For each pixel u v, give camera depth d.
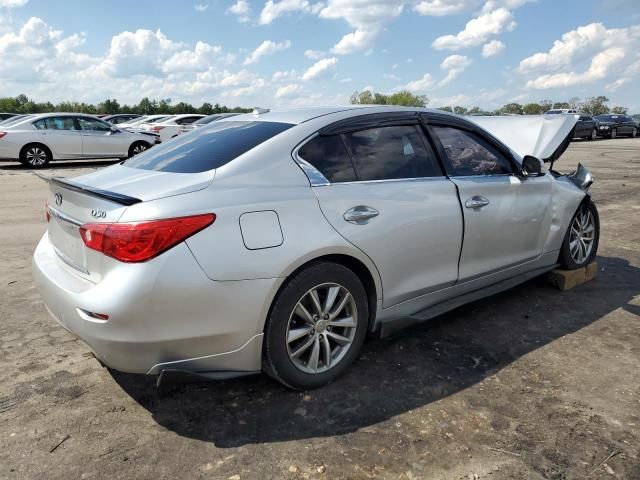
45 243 3.31
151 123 21.66
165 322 2.46
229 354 2.66
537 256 4.31
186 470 2.37
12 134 14.45
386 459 2.44
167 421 2.74
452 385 3.07
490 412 2.80
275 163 2.89
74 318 2.58
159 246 2.42
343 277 2.97
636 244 6.21
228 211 2.58
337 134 3.16
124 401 2.92
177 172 2.86
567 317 4.04
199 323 2.52
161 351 2.49
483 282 3.89
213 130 3.46
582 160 16.42
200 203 2.56
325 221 2.87
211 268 2.50
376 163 3.24
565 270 4.68
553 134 4.96
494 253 3.87
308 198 2.85
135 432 2.64
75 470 2.37
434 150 3.57
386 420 2.73
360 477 2.32
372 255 3.07
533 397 2.94
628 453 2.46
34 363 3.32
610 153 19.30
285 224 2.73
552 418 2.74
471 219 3.60
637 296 4.48
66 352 3.48
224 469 2.38
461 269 3.65
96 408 2.85
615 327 3.85
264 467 2.39
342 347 3.11
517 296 4.48
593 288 4.68
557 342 3.61
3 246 6.09
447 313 4.12
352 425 2.69
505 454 2.46
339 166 3.08
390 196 3.17
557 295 4.50
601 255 5.76
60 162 17.19
